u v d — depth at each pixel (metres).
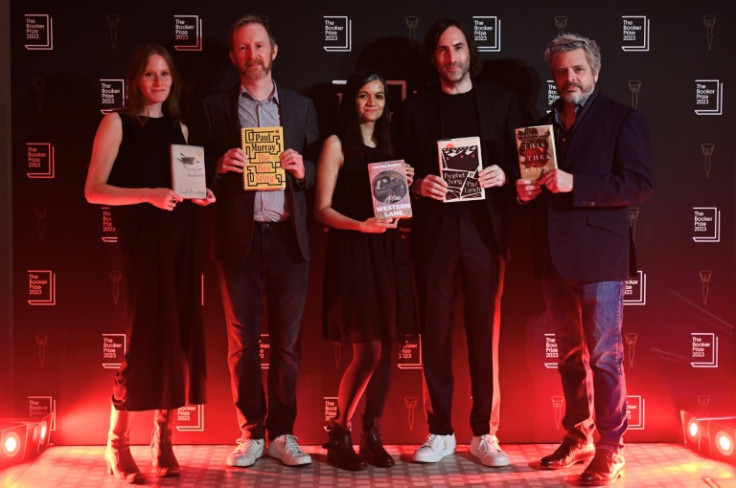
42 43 3.64
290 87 3.70
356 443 3.77
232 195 3.37
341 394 3.44
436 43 3.38
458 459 3.54
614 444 3.27
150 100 3.23
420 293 3.48
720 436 3.49
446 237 3.40
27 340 3.70
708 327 3.75
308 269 3.49
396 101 3.71
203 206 3.71
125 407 3.20
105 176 3.16
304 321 3.76
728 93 3.71
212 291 3.74
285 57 3.69
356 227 3.29
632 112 3.26
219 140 3.41
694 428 3.66
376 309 3.33
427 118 3.45
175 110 3.32
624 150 3.22
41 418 3.68
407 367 3.78
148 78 3.20
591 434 3.46
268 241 3.40
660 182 3.72
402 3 3.69
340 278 3.33
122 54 3.66
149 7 3.65
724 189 3.73
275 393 3.52
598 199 3.17
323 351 3.77
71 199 3.68
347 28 3.69
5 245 3.78
